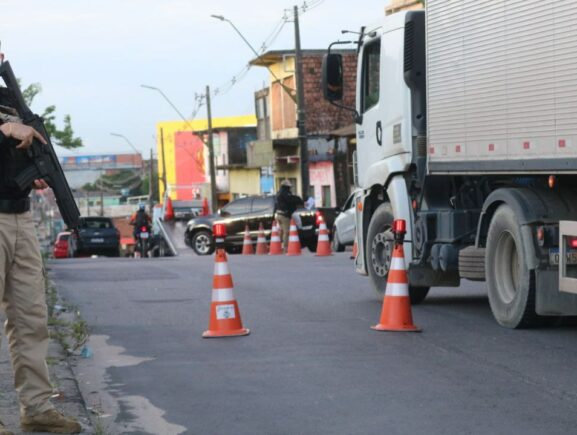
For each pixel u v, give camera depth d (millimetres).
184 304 16891
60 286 20781
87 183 173250
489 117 13039
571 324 13320
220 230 13305
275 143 65000
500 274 13250
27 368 7535
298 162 64000
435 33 14406
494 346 11844
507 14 12594
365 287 18938
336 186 59719
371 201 16906
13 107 7258
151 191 109688
